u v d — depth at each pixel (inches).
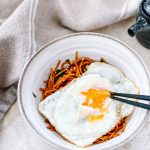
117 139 25.1
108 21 30.2
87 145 25.5
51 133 25.9
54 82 28.2
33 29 29.0
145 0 28.1
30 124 25.4
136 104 25.1
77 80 27.0
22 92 26.3
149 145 27.4
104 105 26.2
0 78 29.2
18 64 28.9
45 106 26.6
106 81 26.8
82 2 30.0
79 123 26.0
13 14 28.9
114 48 27.6
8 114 28.7
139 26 27.9
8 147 27.7
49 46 27.2
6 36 28.5
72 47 28.0
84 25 30.1
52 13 29.9
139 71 26.7
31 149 27.5
